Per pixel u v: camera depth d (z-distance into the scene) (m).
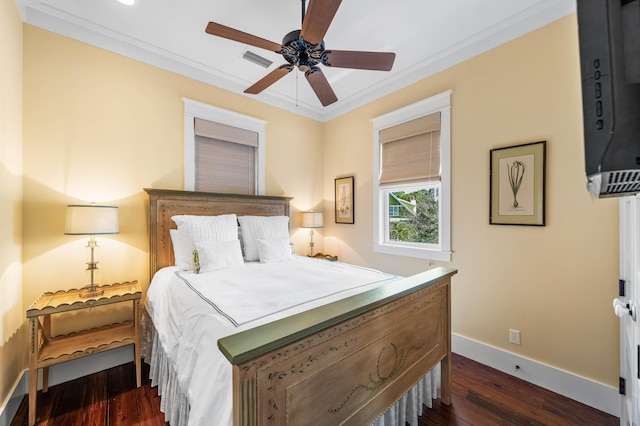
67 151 2.09
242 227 2.81
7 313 1.65
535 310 2.00
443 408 1.74
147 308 2.28
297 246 3.64
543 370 1.95
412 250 2.81
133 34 2.25
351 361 1.14
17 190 1.83
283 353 0.89
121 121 2.34
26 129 1.93
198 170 2.84
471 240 2.35
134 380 2.06
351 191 3.49
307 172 3.75
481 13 2.00
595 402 1.73
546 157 1.93
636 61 0.44
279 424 0.88
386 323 1.32
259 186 3.27
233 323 1.16
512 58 2.10
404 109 2.85
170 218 2.55
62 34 2.08
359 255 3.42
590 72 0.48
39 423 1.61
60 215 2.06
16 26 1.81
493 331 2.21
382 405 1.30
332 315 1.03
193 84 2.76
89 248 2.17
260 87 2.13
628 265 1.45
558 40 1.89
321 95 2.20
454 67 2.46
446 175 2.51
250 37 1.57
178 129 2.66
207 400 0.97
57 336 1.98
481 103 2.28
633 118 0.44
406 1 1.88
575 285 1.83
